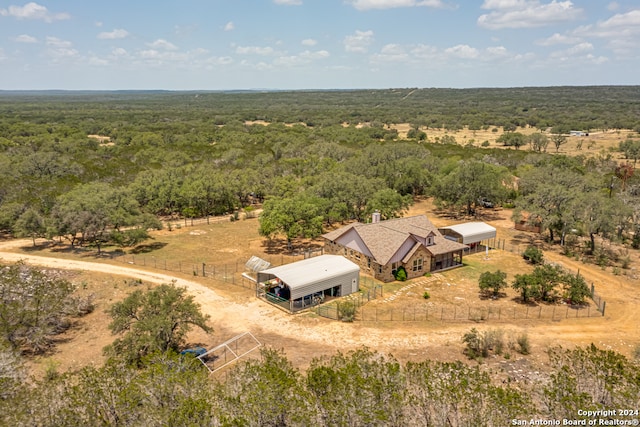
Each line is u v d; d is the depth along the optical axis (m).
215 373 25.66
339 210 56.53
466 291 39.47
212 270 44.00
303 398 17.89
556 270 38.03
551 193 52.62
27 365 26.84
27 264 43.50
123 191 60.34
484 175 65.62
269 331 31.34
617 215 49.38
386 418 16.84
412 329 31.56
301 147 105.81
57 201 55.72
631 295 38.44
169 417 16.39
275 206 50.41
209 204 68.06
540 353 27.97
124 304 27.78
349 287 38.81
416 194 83.38
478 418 17.12
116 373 19.09
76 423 16.52
